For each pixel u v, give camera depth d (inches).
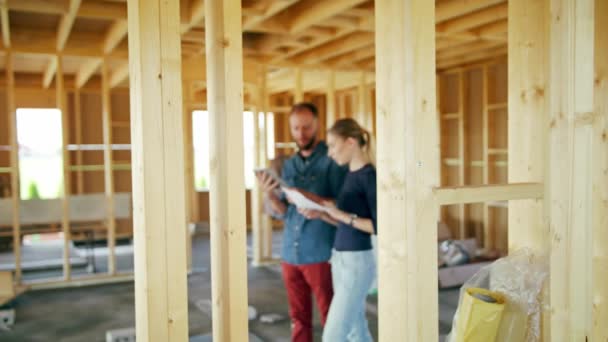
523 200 73.6
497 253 261.6
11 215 261.7
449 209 318.7
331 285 117.6
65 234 233.5
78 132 358.9
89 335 166.6
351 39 239.1
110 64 288.5
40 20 215.2
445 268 214.7
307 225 117.2
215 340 61.7
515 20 73.4
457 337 67.9
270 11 177.2
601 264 78.3
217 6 57.7
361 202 100.9
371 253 103.4
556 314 69.5
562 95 67.8
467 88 305.1
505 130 279.6
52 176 386.6
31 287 225.0
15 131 223.1
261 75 271.3
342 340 101.6
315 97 430.3
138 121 56.7
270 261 272.7
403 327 60.8
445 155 320.8
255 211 270.5
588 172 68.8
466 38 222.5
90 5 177.3
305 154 124.6
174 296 58.2
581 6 67.1
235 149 58.2
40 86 345.4
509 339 67.6
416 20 57.6
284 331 166.6
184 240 58.5
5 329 173.0
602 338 78.5
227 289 58.9
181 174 58.1
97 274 246.2
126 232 365.1
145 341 58.2
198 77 271.7
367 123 297.4
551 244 69.1
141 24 55.6
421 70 58.1
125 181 375.2
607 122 77.8
